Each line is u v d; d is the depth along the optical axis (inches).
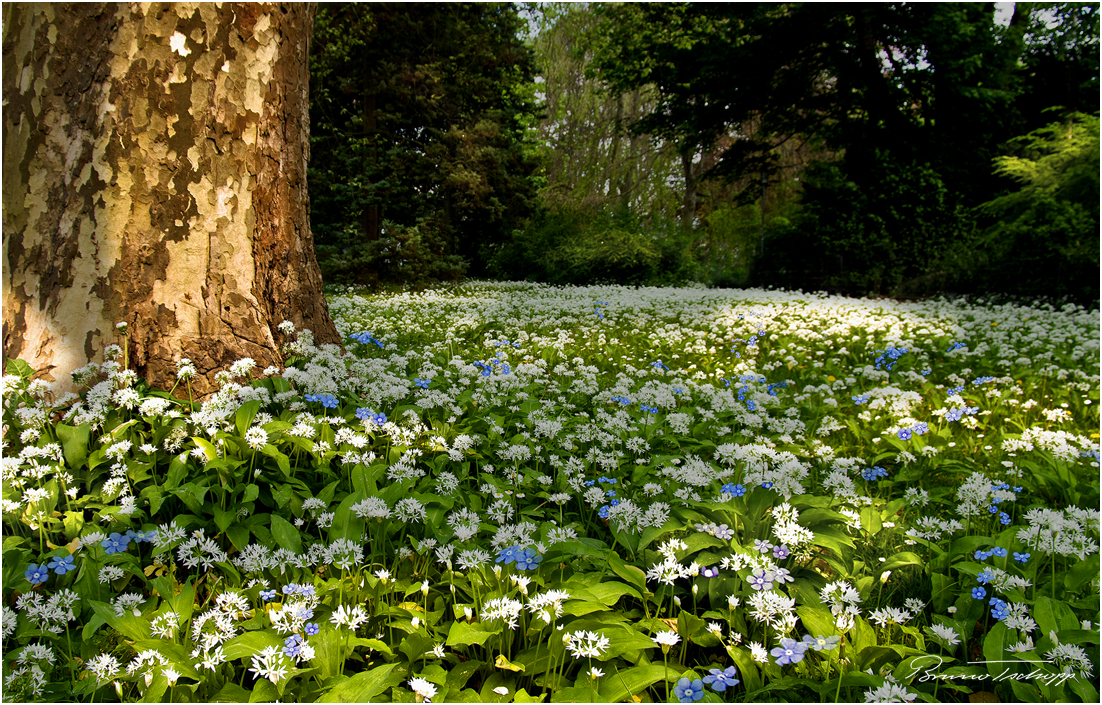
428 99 877.2
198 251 145.9
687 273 1018.7
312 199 831.7
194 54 143.2
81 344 138.3
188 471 117.1
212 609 89.0
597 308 477.1
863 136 884.6
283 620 81.4
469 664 81.7
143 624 83.0
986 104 831.7
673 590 93.3
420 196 922.7
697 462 132.3
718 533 97.7
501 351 262.4
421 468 140.1
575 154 1626.5
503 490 128.0
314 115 858.8
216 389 144.3
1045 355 306.8
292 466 126.8
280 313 167.0
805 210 881.5
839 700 77.0
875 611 89.7
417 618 86.6
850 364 306.8
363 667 84.8
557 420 167.0
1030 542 102.6
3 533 102.7
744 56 882.8
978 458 174.2
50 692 75.2
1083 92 892.6
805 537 94.7
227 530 105.0
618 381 232.5
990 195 845.2
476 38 908.6
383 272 792.3
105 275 138.5
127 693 76.6
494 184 1003.9
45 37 137.1
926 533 114.5
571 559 103.3
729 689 82.6
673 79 978.7
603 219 1064.8
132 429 123.8
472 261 1119.0
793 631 88.1
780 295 686.5
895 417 192.4
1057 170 642.8
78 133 137.8
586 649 75.9
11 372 128.8
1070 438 159.0
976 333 396.8
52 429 124.5
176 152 142.7
